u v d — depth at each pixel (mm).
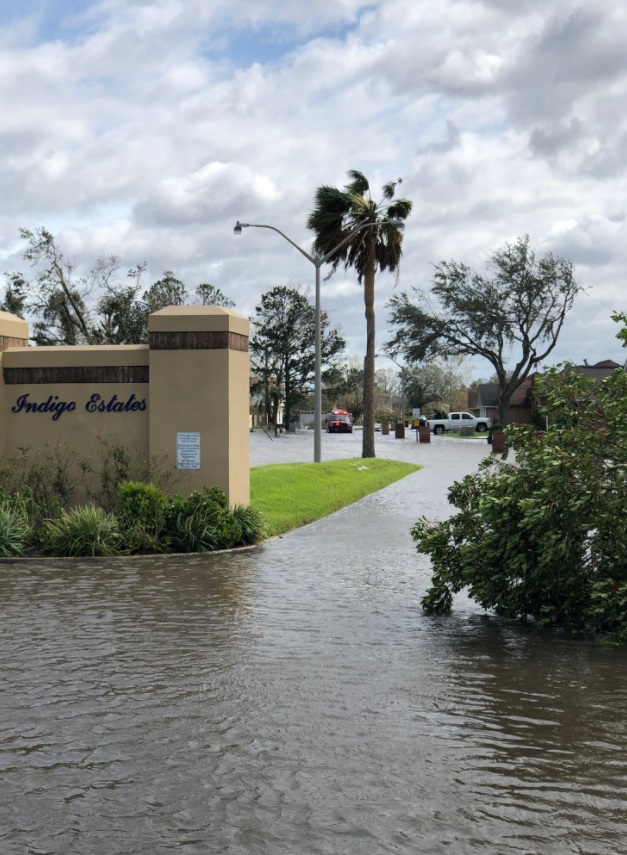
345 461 33469
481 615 10430
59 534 14422
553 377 10664
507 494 10086
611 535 9648
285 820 4848
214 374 16203
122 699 6949
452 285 71188
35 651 8398
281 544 15930
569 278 69875
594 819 4902
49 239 52562
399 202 37844
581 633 9562
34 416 16812
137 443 16609
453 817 4902
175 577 12484
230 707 6766
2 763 5648
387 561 14031
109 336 54219
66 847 4543
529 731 6309
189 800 5090
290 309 85625
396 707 6809
